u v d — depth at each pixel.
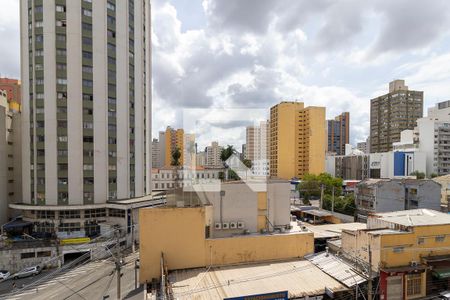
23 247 28.78
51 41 35.25
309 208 45.09
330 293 15.33
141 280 17.95
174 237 18.33
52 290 23.27
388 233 17.80
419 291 17.66
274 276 17.27
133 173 40.75
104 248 30.81
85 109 36.25
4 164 38.16
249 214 21.73
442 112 80.62
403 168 72.12
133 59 41.25
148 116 44.88
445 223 19.00
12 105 42.19
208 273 17.69
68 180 35.47
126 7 40.00
